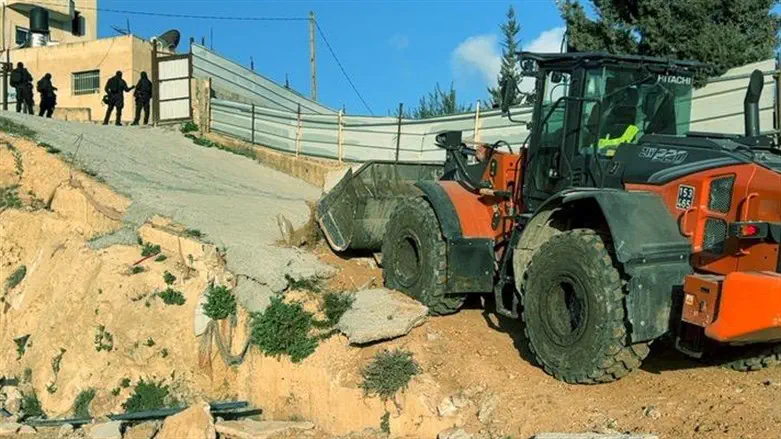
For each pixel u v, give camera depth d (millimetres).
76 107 30266
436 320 9164
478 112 18391
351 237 10992
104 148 17234
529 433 7047
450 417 7637
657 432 6539
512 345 8625
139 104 23734
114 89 22875
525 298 7930
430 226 9211
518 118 17500
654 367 7809
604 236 7293
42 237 14086
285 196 16375
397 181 11320
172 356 10516
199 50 25812
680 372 7598
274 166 21188
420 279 9266
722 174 6953
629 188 7648
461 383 7992
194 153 20422
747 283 6309
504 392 7672
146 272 11508
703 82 13492
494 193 9016
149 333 10773
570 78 8320
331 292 9680
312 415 8812
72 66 30641
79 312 11711
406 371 8133
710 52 16094
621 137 8148
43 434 9508
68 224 13914
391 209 11156
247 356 9797
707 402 6852
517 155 9094
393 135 20500
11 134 16172
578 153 8203
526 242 8148
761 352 7312
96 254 12383
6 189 15234
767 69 12992
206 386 10148
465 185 9602
